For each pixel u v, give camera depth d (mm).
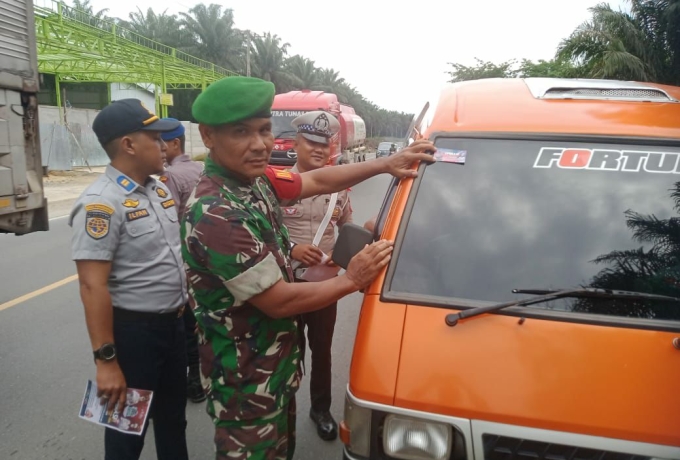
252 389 1784
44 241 8617
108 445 2258
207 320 1784
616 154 2100
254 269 1638
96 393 2150
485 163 2164
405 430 1680
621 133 2133
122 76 28328
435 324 1814
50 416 3398
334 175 2305
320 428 3145
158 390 2447
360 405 1725
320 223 3086
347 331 4836
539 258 1939
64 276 6547
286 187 2197
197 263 1714
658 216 1977
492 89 2584
